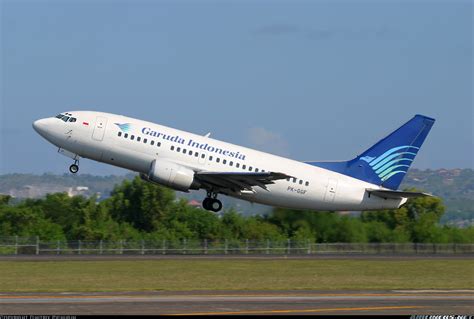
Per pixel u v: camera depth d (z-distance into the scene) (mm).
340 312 84000
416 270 142375
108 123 153125
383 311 85188
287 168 159375
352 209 163125
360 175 163625
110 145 152250
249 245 190625
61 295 97938
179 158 153625
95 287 108500
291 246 190375
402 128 164125
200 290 106375
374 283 118875
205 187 158250
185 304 88812
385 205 163125
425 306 89750
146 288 108000
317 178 160375
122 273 128125
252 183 154125
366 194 162250
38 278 119375
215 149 155750
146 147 152750
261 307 87312
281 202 161000
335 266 148125
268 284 115375
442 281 123000
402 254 191250
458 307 89062
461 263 159000
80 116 153500
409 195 158125
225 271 134250
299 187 159625
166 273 129000
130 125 153750
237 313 82000
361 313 83250
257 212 198250
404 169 164125
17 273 126562
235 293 102812
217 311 83500
